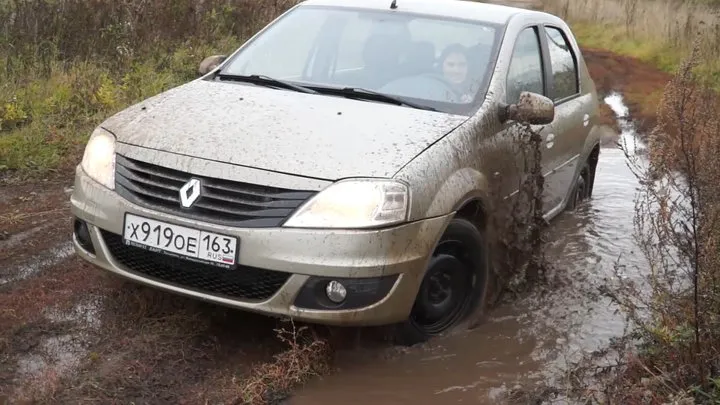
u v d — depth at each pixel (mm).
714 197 3982
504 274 4875
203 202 3764
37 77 8859
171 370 3785
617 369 4008
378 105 4504
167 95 4617
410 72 4848
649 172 4582
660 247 4406
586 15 22578
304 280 3641
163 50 10305
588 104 6582
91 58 9641
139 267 3963
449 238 4207
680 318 3926
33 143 7168
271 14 12328
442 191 4008
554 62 5977
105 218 3957
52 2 10125
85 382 3615
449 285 4348
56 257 5039
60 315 4223
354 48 5055
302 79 4934
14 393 3512
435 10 5359
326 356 3980
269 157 3791
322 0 5629
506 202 4781
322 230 3635
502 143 4703
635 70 16500
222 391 3645
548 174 5707
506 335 4504
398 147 3988
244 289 3758
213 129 4039
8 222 5625
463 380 3994
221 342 4082
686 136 4016
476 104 4637
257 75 4988
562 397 3852
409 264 3816
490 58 4965
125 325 4156
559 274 5488
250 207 3707
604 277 5492
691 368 3658
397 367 4039
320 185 3688
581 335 4590
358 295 3686
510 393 3887
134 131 4109
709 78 12141
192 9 11406
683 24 19688
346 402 3697
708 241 3900
